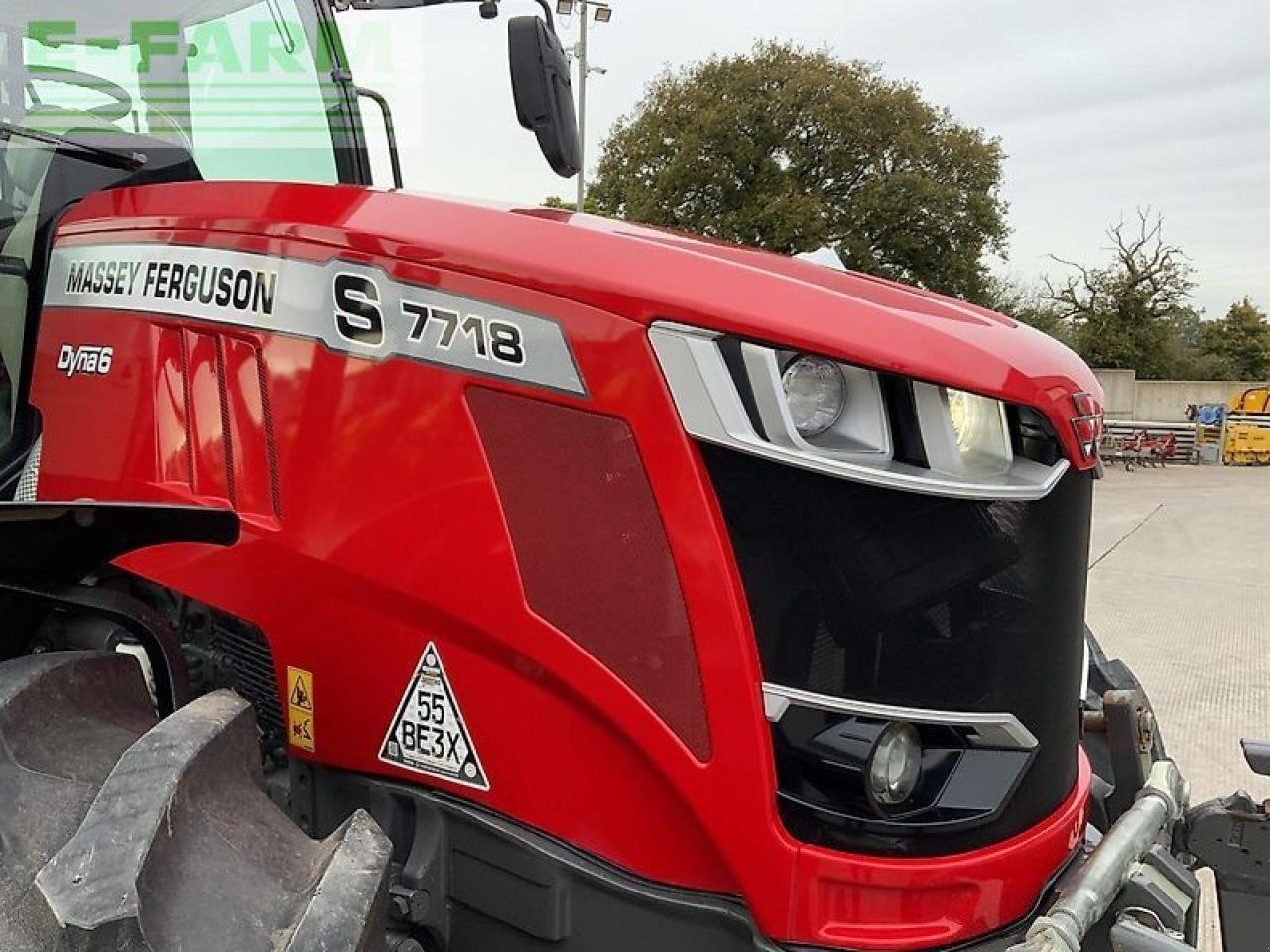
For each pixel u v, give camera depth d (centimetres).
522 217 147
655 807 141
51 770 115
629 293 133
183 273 169
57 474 183
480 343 142
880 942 135
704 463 131
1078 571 153
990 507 140
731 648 131
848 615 134
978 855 140
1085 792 164
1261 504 1070
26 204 196
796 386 132
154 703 145
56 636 166
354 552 154
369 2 242
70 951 92
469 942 155
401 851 160
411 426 148
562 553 140
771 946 136
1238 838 172
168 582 175
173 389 171
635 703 137
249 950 101
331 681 161
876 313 136
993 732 144
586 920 145
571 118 194
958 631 139
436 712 153
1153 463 1566
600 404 135
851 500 132
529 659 143
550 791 146
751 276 135
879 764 136
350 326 152
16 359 194
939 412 133
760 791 133
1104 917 152
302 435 157
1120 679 219
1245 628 559
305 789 170
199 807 112
